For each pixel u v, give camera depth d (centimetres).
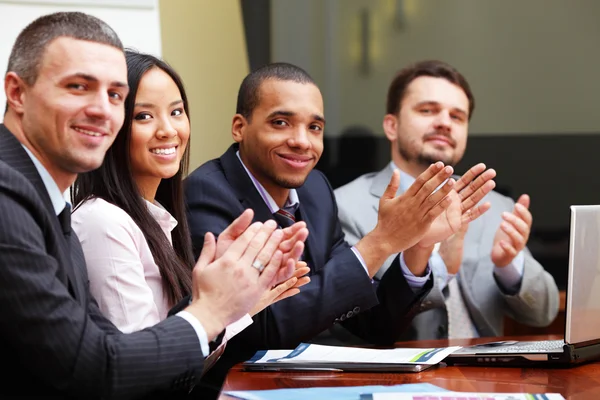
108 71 139
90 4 246
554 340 196
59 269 136
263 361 163
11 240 127
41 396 133
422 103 277
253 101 223
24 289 126
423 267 222
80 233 164
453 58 323
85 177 175
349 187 279
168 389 138
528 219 260
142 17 253
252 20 308
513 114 327
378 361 159
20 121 140
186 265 192
